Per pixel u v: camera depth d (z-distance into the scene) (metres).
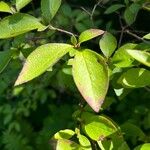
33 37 0.45
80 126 0.37
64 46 0.31
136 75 0.34
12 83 0.50
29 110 1.00
